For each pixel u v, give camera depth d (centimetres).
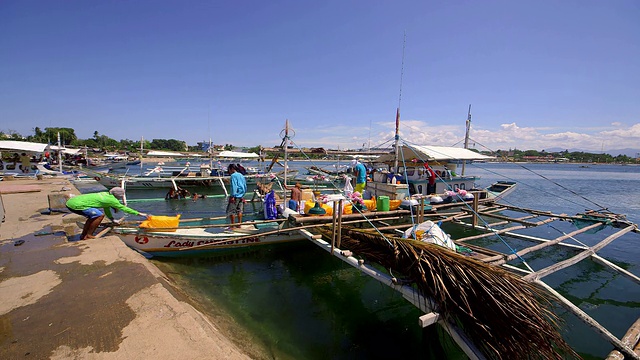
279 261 942
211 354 334
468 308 436
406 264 566
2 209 920
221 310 653
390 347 546
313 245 1075
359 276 842
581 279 845
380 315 652
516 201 2441
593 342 567
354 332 590
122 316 400
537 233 1343
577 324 627
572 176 5791
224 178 2453
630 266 954
